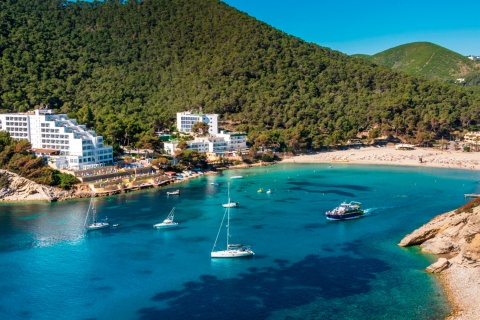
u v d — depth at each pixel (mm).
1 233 171250
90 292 123688
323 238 166250
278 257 148000
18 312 113312
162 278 132375
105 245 159625
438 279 128125
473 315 105938
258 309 113875
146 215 198375
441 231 156250
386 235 169000
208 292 123562
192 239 166375
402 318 107250
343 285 126312
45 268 139375
